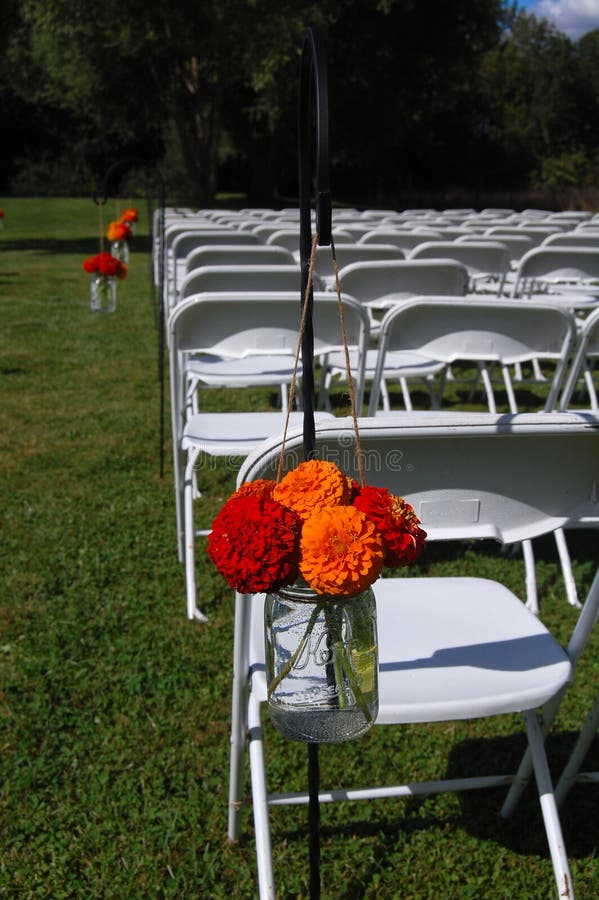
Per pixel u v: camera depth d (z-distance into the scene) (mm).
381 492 1225
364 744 2232
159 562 3176
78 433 4734
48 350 6930
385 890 1812
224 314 2824
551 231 6039
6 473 4094
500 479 1436
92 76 22188
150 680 2477
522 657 1614
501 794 2070
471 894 1791
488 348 2898
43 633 2695
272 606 1251
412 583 1930
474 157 36688
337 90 23500
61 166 35281
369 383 5418
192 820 1971
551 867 1866
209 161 25172
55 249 16078
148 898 1787
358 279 3859
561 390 5754
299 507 1172
